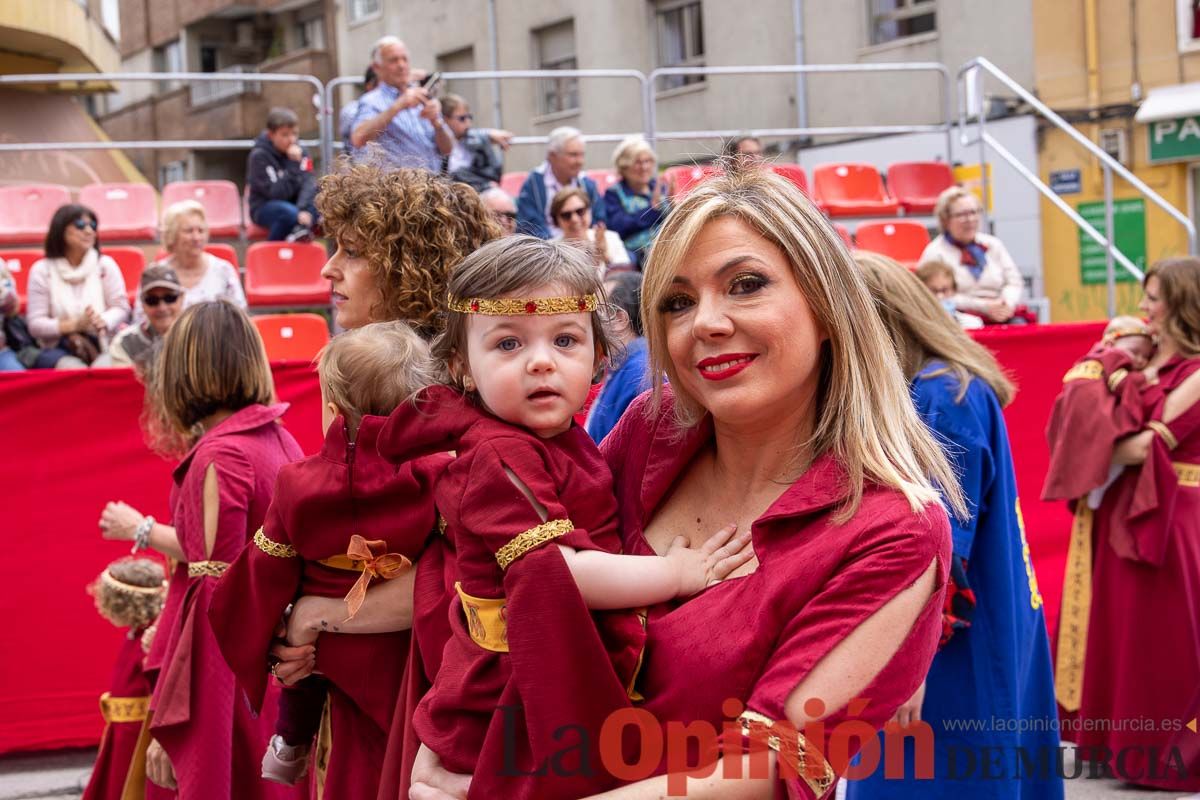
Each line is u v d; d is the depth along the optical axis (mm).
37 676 4750
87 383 4754
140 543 3514
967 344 3148
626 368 2959
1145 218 13727
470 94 20484
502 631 1729
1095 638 4715
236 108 23703
